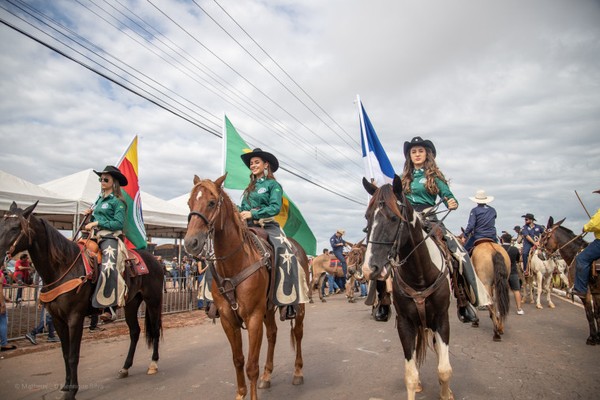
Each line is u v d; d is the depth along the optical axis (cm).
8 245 432
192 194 381
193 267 1289
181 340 803
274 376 528
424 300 357
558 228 902
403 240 347
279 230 501
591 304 628
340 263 1562
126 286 533
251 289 397
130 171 874
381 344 682
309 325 930
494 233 751
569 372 483
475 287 423
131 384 514
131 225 846
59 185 1130
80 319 475
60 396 468
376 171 772
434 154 478
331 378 505
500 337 678
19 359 653
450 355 585
